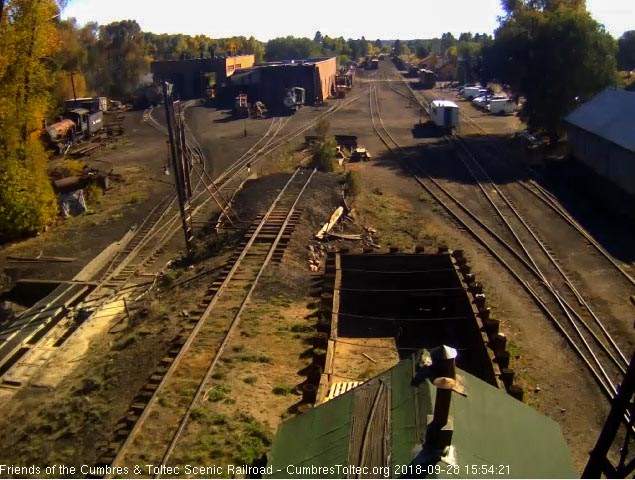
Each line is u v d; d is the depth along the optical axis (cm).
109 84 7862
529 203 2759
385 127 5000
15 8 2809
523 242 2269
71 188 3200
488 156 3759
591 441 1177
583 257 2112
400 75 10850
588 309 1723
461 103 6662
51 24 3077
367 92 7950
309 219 2348
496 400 704
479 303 1561
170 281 1966
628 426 740
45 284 2130
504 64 4175
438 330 1712
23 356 1585
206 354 1348
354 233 2358
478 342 1436
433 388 658
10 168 2648
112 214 2855
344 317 1742
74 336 1683
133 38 8962
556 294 1817
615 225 2416
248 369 1297
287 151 3925
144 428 1077
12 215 2575
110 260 2314
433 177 3281
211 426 1085
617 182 2783
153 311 1706
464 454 593
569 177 3159
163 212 2803
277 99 6625
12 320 1870
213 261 2019
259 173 3303
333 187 2803
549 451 658
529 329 1622
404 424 639
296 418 736
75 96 5906
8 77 2803
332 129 4944
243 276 1817
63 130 4350
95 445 1066
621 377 1394
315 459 652
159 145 4544
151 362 1342
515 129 4769
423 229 2459
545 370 1427
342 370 1427
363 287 1880
